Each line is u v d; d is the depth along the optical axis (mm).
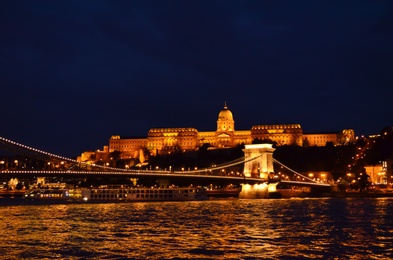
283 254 83750
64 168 195375
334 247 90438
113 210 182500
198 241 97375
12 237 102875
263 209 186750
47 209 187750
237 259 79812
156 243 94625
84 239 100062
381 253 84875
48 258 80562
